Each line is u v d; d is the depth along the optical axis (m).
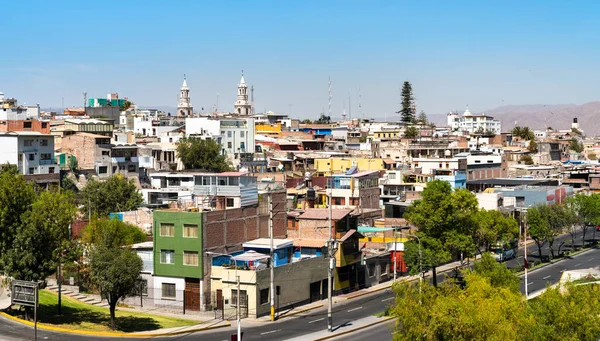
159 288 89.19
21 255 75.12
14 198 77.12
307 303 94.12
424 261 99.69
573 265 126.44
